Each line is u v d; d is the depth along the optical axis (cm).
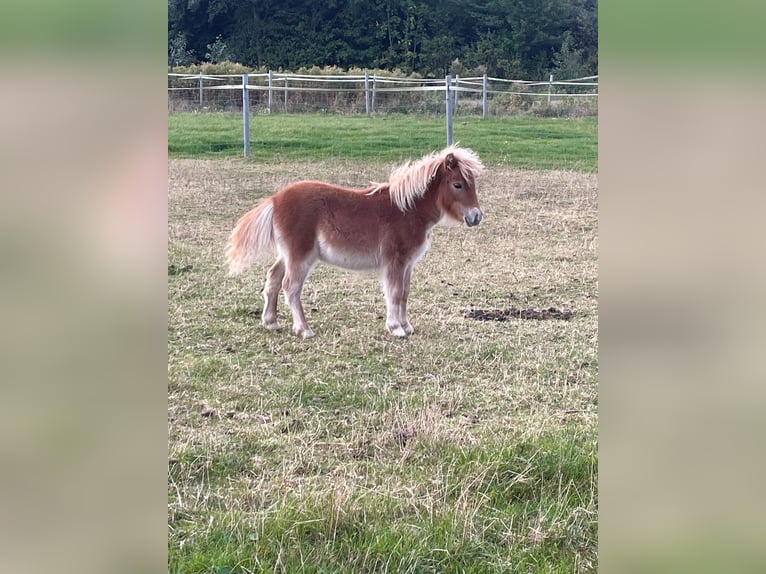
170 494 325
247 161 1069
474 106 1492
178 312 557
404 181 534
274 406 416
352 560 287
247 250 541
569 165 1091
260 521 304
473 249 742
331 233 531
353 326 550
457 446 364
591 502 320
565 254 726
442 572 287
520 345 513
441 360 489
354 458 363
